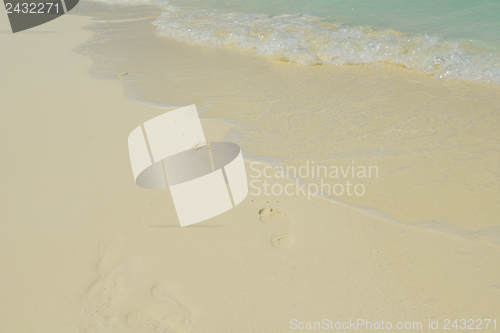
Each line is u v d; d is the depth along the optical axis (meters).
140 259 1.96
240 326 1.61
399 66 4.32
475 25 4.96
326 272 1.84
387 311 1.64
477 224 2.06
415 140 2.81
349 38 4.84
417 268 1.83
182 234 2.10
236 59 4.97
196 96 3.85
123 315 1.67
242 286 1.79
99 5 9.55
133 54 5.45
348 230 2.08
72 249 2.04
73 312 1.70
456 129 2.90
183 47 5.67
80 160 2.81
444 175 2.43
